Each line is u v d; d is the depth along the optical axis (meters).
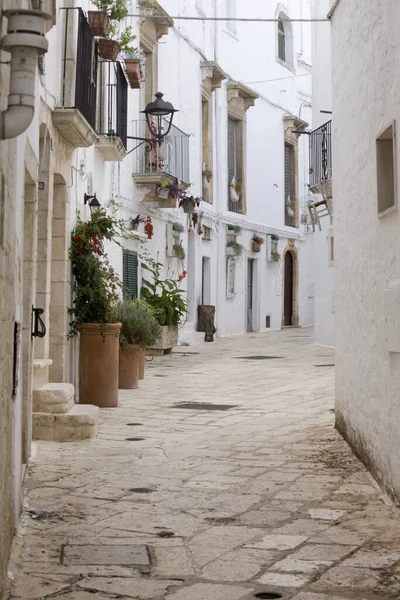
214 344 22.20
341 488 6.41
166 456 7.70
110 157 14.35
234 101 26.00
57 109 9.53
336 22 8.54
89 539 5.10
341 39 8.24
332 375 14.63
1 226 3.73
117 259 16.20
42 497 6.13
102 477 6.80
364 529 5.29
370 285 6.93
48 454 7.72
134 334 12.88
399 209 5.84
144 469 7.12
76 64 10.24
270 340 23.88
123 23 16.66
